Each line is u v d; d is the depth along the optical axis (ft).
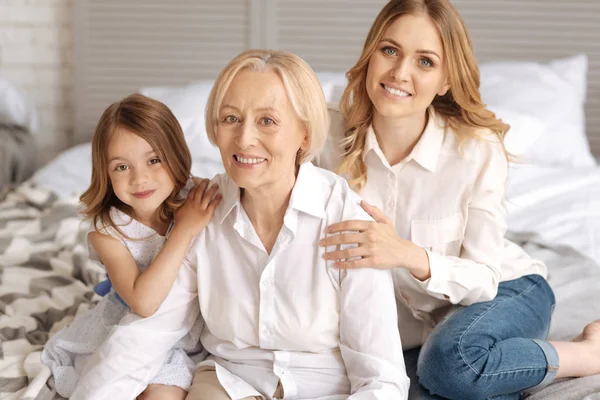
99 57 12.70
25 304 6.32
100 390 4.44
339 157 5.49
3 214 8.36
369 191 5.36
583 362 5.03
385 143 5.31
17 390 5.00
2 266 7.13
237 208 4.47
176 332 4.74
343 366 4.53
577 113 10.62
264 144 4.09
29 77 12.93
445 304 5.39
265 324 4.45
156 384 4.67
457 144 5.24
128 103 4.64
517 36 12.14
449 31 4.86
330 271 4.43
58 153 13.19
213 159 9.82
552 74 10.89
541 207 8.57
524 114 9.71
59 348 5.22
